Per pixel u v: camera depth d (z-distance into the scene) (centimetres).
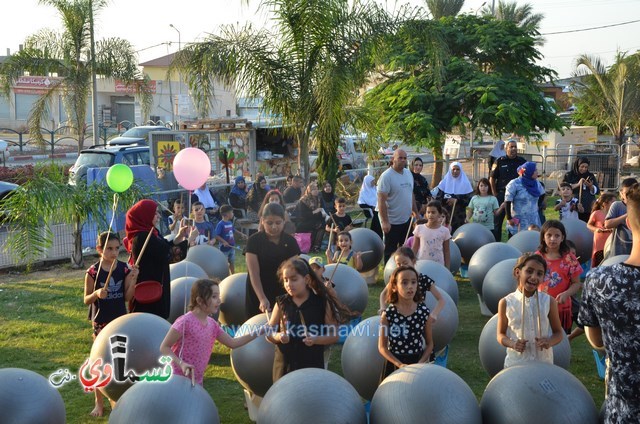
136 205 761
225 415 705
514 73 2378
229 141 1947
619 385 403
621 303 392
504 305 625
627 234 871
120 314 738
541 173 2664
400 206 1127
